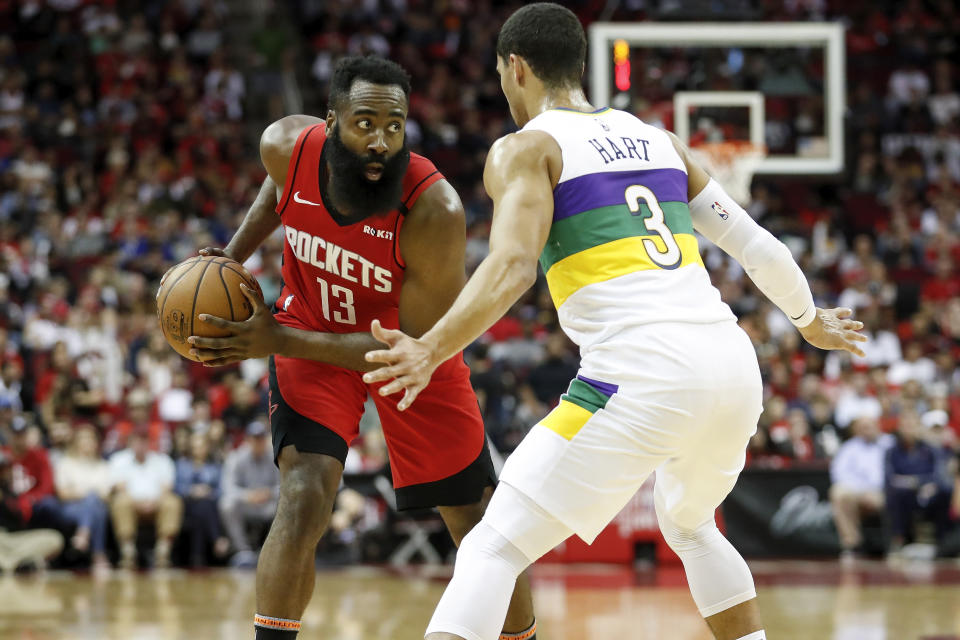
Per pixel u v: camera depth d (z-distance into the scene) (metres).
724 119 22.78
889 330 28.88
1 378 24.34
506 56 7.25
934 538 22.84
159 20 42.94
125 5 43.16
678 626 13.18
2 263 28.72
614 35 22.38
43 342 26.12
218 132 38.28
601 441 6.36
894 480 22.58
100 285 27.92
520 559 6.43
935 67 42.94
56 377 24.34
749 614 7.25
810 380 25.12
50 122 37.66
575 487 6.37
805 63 22.98
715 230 7.33
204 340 7.22
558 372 25.12
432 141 38.91
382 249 7.60
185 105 39.69
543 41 7.09
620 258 6.57
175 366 25.44
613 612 14.60
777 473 22.73
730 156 22.73
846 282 31.17
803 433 23.70
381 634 12.60
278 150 7.75
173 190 34.53
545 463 6.38
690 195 7.35
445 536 22.19
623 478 6.43
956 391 26.61
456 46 44.03
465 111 40.78
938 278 32.19
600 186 6.67
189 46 42.47
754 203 34.94
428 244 7.50
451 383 7.94
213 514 22.19
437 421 7.98
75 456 22.16
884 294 30.97
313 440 7.62
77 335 26.08
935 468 22.69
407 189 7.46
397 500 8.44
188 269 7.43
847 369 26.22
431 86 41.69
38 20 42.12
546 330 28.27
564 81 7.14
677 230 6.80
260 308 7.35
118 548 22.12
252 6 44.19
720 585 7.21
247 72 43.06
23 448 21.70
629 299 6.49
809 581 18.61
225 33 43.94
